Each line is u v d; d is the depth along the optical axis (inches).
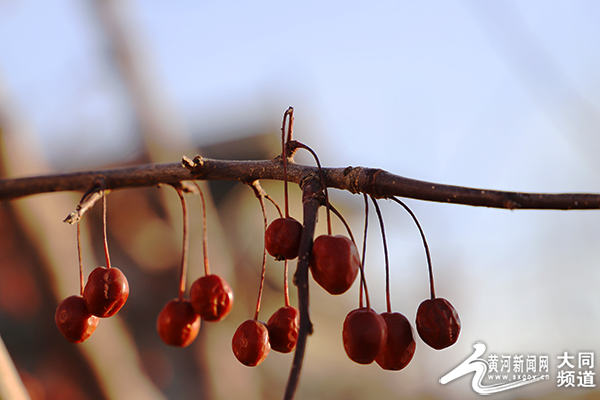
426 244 58.9
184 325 70.9
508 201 44.8
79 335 64.3
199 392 126.8
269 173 60.6
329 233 52.3
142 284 246.4
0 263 249.9
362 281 53.7
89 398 99.6
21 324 254.5
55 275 96.2
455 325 57.1
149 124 134.6
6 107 101.0
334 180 54.8
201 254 135.9
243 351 61.5
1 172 98.0
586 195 43.0
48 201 99.3
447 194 48.3
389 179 52.0
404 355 56.4
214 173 63.6
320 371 310.0
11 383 68.3
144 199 249.6
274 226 53.4
